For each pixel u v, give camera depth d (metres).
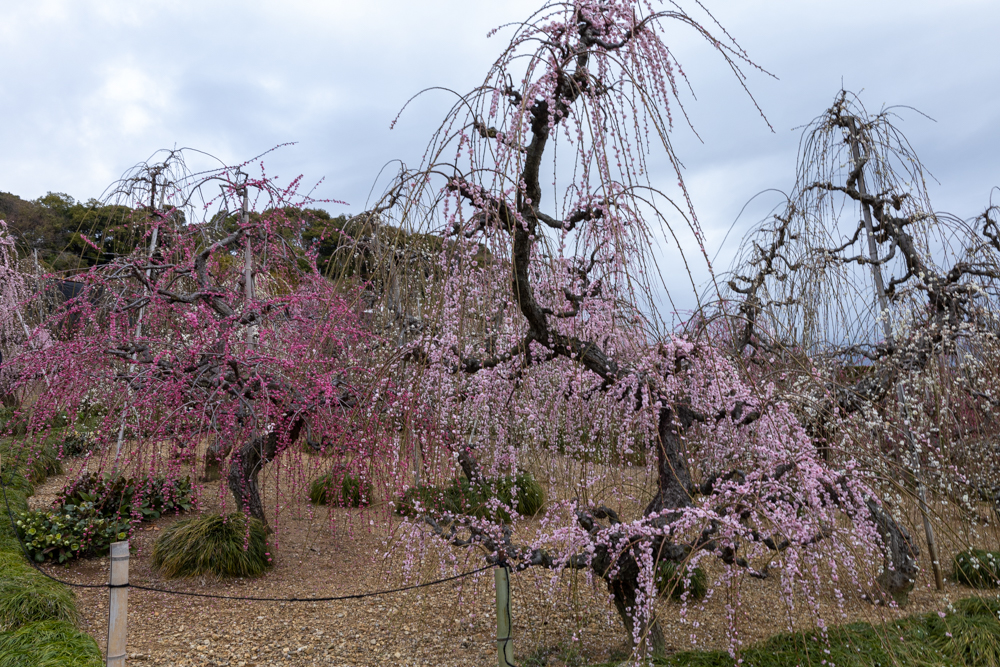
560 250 2.80
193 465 4.16
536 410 3.40
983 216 4.82
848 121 4.76
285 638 3.41
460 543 3.15
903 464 3.54
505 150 2.31
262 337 4.43
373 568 4.45
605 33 2.42
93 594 4.04
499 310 2.83
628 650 3.08
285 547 4.87
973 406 4.11
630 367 3.00
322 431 4.06
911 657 2.75
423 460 3.23
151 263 4.86
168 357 4.46
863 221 4.72
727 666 2.61
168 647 3.31
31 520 4.66
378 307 3.27
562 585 3.27
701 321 2.95
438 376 3.18
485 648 3.27
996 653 2.85
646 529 2.50
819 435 3.62
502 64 2.37
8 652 2.79
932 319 4.10
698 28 2.34
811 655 2.67
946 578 4.27
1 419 5.60
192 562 4.33
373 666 3.07
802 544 2.48
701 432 3.72
